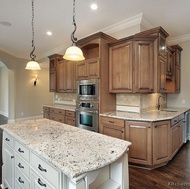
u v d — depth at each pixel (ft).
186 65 13.88
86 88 11.27
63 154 3.62
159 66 9.59
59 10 10.29
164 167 8.79
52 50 18.93
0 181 7.28
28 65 8.00
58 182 3.28
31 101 21.93
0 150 10.94
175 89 13.03
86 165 3.09
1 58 18.39
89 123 11.05
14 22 12.09
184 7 9.62
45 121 7.54
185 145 12.23
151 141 8.38
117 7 9.75
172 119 9.29
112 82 10.77
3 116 25.34
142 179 7.62
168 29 12.72
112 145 4.28
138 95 10.44
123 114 9.95
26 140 4.59
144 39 9.52
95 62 10.62
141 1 9.08
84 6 9.72
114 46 10.66
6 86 25.66
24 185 4.77
